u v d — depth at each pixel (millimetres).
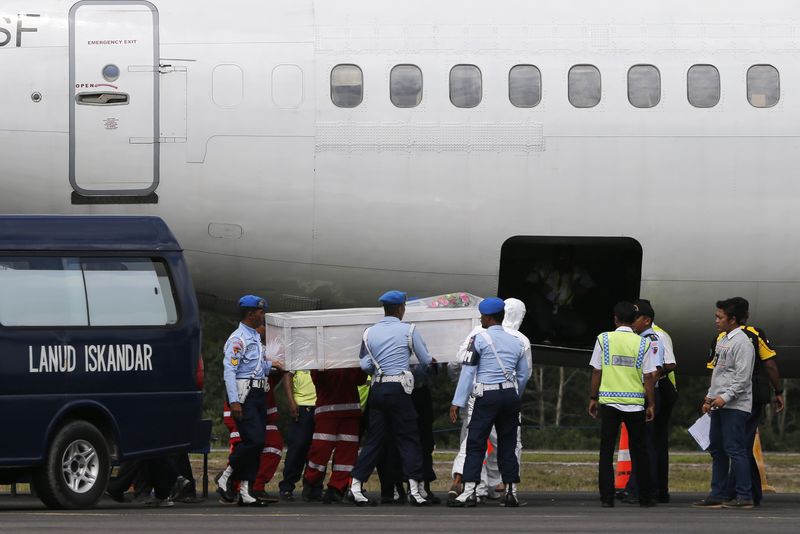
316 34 37375
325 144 36938
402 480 34719
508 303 35625
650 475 33875
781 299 39000
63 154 36656
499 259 37844
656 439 36375
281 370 34562
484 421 32531
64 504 29594
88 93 36656
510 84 37375
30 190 36812
